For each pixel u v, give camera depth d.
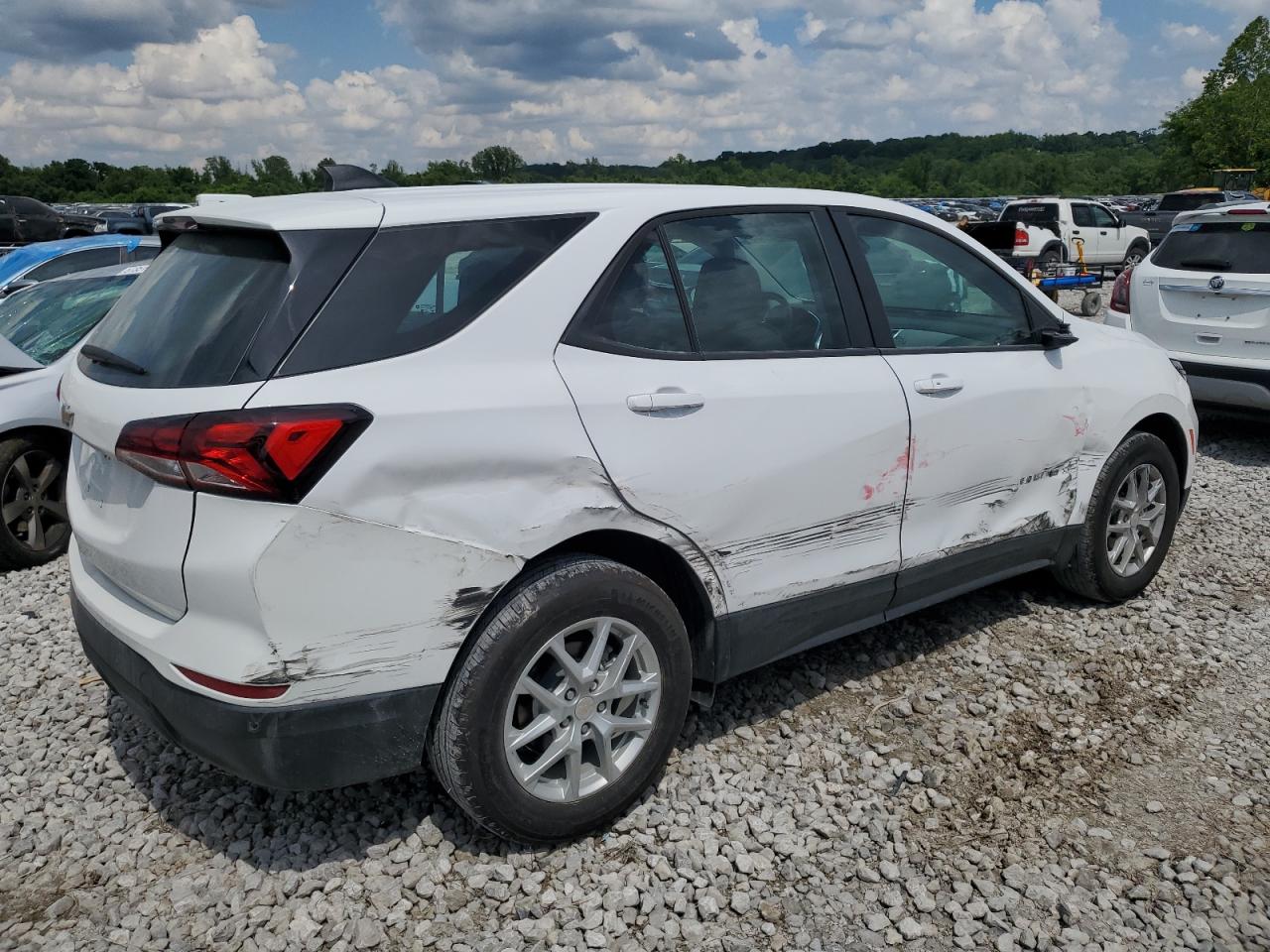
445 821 3.17
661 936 2.72
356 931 2.72
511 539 2.76
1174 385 4.82
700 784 3.38
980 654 4.30
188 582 2.55
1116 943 2.69
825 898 2.87
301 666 2.55
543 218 3.01
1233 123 76.94
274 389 2.50
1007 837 3.13
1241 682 4.09
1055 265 17.42
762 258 3.46
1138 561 4.81
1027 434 4.12
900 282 3.85
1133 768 3.50
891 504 3.68
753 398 3.24
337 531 2.53
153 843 3.12
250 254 2.77
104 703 4.02
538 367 2.87
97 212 42.59
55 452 5.78
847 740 3.65
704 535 3.17
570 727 2.96
